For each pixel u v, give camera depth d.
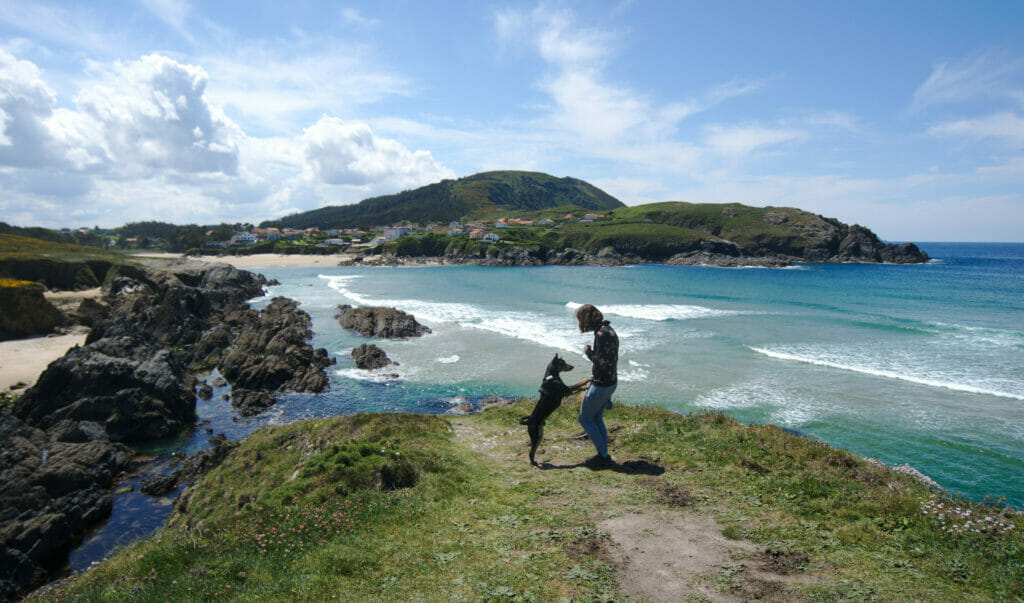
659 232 169.50
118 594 5.24
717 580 4.82
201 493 14.00
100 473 17.36
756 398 22.86
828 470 7.91
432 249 172.38
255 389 28.17
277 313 47.28
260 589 4.88
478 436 12.27
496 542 5.82
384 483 8.27
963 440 18.08
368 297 63.84
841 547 5.49
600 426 8.54
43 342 38.78
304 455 13.40
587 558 5.31
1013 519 6.02
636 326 40.66
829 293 66.44
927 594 4.52
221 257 169.12
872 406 21.66
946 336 36.66
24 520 14.05
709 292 68.25
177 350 35.75
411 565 5.30
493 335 38.44
